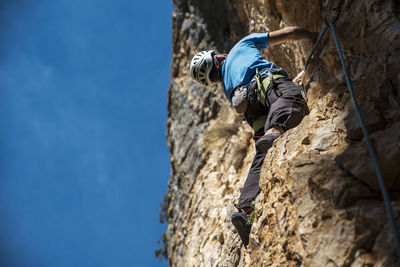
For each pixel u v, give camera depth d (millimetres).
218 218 5965
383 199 2482
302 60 5188
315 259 2475
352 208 2490
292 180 2938
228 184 6488
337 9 4004
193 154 8500
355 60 3688
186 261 6848
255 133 3930
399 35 3225
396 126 2729
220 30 8742
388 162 2520
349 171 2686
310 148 3170
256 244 3283
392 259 2203
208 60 4438
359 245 2346
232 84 4070
